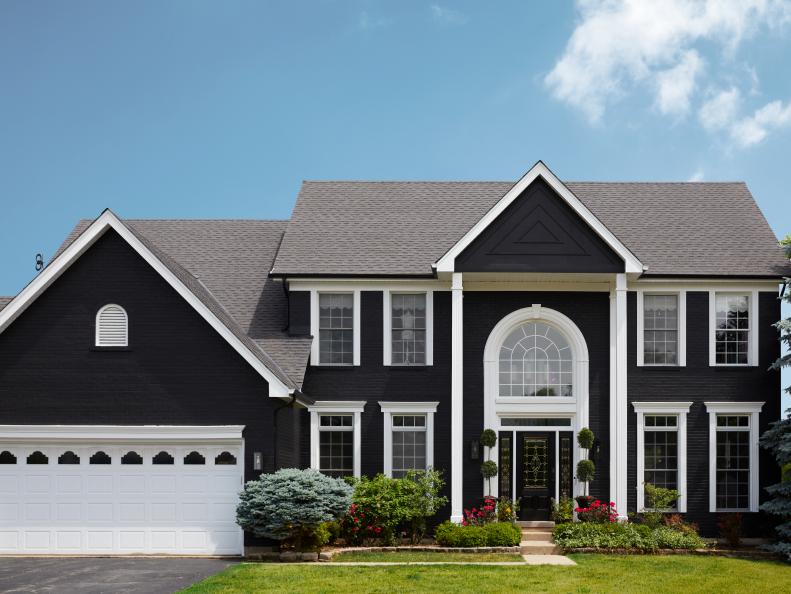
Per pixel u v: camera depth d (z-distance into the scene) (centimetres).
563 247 2305
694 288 2461
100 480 2069
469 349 2455
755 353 2439
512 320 2452
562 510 2306
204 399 2100
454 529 2141
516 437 2434
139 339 2117
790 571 1858
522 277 2398
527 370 2461
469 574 1750
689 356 2445
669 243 2547
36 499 2059
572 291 2459
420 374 2441
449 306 2464
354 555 2033
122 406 2097
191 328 2120
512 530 2138
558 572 1788
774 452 2275
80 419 2092
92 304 2127
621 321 2305
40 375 2103
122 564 1884
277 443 2105
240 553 2045
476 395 2438
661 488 2389
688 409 2428
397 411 2425
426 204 2759
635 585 1664
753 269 2442
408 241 2570
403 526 2277
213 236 2828
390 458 2416
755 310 2448
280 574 1728
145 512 2061
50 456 2075
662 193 2811
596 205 2741
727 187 2838
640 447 2420
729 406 2420
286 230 2681
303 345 2381
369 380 2438
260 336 2444
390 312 2464
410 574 1739
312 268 2441
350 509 2131
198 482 2070
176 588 1588
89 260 2136
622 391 2292
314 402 2383
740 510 2400
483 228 2298
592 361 2444
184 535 2053
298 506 1927
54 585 1614
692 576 1767
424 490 2247
